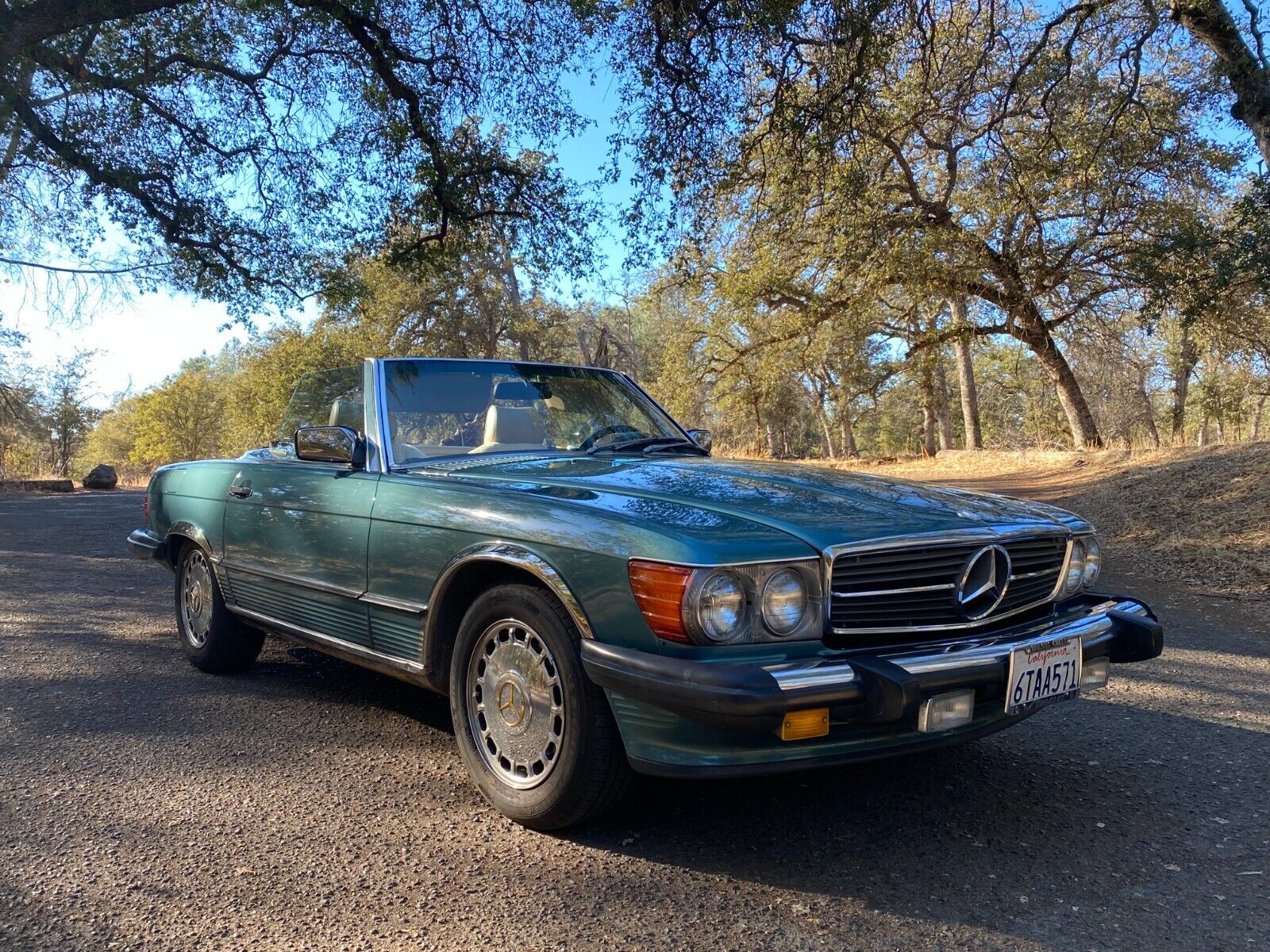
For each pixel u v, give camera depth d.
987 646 2.62
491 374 4.24
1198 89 14.69
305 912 2.38
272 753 3.57
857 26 9.48
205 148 13.87
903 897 2.46
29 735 3.76
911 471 22.38
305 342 38.94
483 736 3.06
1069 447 23.66
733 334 28.39
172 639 5.57
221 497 4.52
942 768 3.46
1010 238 19.31
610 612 2.59
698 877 2.58
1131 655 3.04
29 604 6.71
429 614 3.19
